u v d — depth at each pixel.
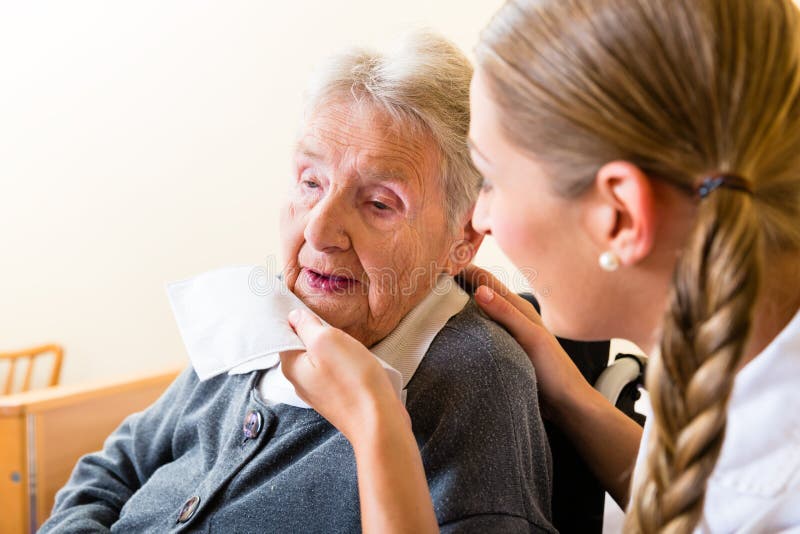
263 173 2.48
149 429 1.11
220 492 0.87
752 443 0.57
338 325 0.89
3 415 1.43
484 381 0.83
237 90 2.49
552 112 0.56
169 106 2.59
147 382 1.75
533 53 0.58
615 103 0.54
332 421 0.74
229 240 2.56
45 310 2.87
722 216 0.50
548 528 0.79
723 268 0.49
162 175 2.63
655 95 0.53
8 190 2.86
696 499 0.49
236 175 2.52
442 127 0.84
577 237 0.59
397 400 0.72
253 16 2.44
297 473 0.83
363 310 0.88
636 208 0.54
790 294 0.58
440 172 0.86
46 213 2.82
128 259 2.72
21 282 2.89
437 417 0.83
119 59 2.64
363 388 0.71
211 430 0.99
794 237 0.56
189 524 0.87
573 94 0.55
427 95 0.83
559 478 0.99
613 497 0.94
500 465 0.78
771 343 0.58
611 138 0.54
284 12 2.40
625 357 1.10
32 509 1.46
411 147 0.83
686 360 0.50
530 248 0.62
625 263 0.56
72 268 2.81
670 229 0.56
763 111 0.52
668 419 0.51
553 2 0.57
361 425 0.70
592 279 0.60
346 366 0.73
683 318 0.51
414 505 0.65
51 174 2.79
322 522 0.81
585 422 0.93
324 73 0.86
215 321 0.86
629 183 0.54
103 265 2.76
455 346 0.87
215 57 2.51
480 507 0.75
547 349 0.95
